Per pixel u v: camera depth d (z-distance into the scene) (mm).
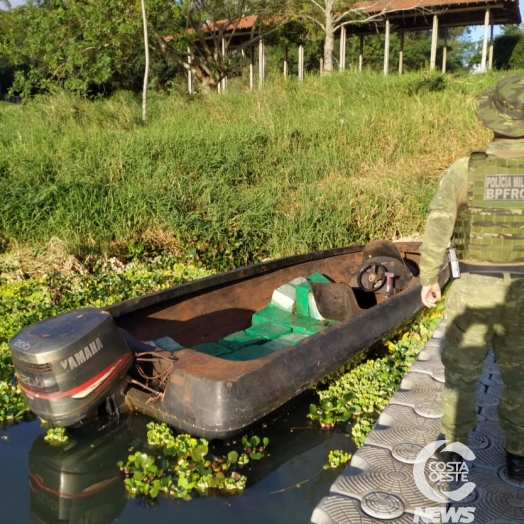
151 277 7652
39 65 20625
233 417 3662
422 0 22203
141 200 8992
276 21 22266
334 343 4523
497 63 30141
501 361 2773
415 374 4371
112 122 14141
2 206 8516
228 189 9953
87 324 3807
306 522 3326
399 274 6355
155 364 4145
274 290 5945
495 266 2600
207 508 3449
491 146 2574
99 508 3471
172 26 19469
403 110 13992
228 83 21781
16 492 3619
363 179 11031
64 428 4113
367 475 3148
